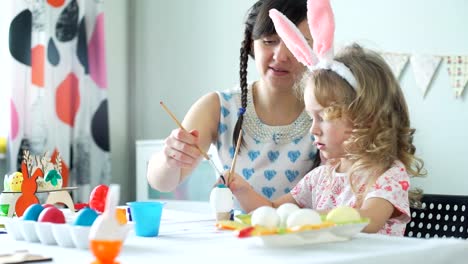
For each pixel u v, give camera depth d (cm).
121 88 311
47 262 71
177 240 87
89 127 271
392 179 114
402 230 115
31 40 249
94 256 69
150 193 269
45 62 255
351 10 249
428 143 229
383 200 110
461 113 222
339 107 116
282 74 138
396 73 235
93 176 273
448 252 80
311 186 135
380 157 117
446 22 225
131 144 313
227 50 286
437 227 121
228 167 146
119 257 73
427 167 230
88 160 268
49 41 257
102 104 276
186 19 300
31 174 128
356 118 117
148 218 91
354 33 248
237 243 83
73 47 265
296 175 143
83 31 269
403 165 120
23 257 72
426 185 230
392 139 120
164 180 134
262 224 83
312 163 144
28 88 248
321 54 120
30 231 90
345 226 82
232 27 284
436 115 228
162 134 307
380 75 123
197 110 144
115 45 308
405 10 235
